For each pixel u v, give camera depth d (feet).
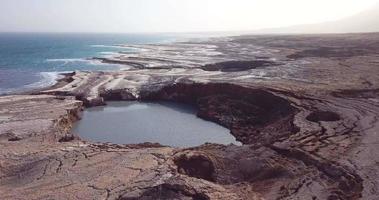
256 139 102.17
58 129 104.42
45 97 146.51
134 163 68.74
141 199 55.42
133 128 121.90
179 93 162.40
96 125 125.08
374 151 73.10
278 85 143.33
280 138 85.51
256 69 197.26
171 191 56.08
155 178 61.52
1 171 69.72
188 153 73.10
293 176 65.87
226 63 230.48
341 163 67.31
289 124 98.22
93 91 164.14
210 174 69.67
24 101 138.10
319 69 181.27
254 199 57.26
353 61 201.57
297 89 134.10
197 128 121.60
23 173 68.95
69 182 62.64
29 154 77.15
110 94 164.25
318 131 87.45
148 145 89.45
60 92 160.04
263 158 72.08
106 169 67.00
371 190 57.62
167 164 67.46
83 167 68.59
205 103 144.15
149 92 165.99
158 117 135.74
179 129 120.67
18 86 183.83
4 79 204.54
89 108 149.28
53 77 212.43
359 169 64.75
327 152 73.15
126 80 186.70
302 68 187.52
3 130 99.60
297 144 78.54
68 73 222.69
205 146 84.84
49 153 77.20
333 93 127.03
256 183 66.28
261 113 125.80
